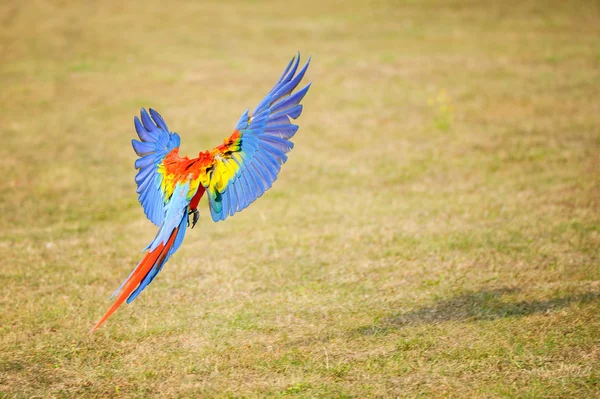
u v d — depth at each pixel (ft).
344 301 33.04
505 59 81.30
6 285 35.42
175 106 69.00
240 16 106.22
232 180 23.91
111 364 27.86
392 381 26.13
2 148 58.34
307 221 43.73
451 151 55.88
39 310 32.58
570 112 63.87
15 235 42.57
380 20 101.19
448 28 95.81
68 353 28.66
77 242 41.52
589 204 44.50
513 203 45.27
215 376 26.84
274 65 81.82
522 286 33.94
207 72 79.97
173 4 115.14
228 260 38.22
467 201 45.98
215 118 65.05
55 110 68.49
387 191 48.52
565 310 31.12
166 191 24.94
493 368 26.73
